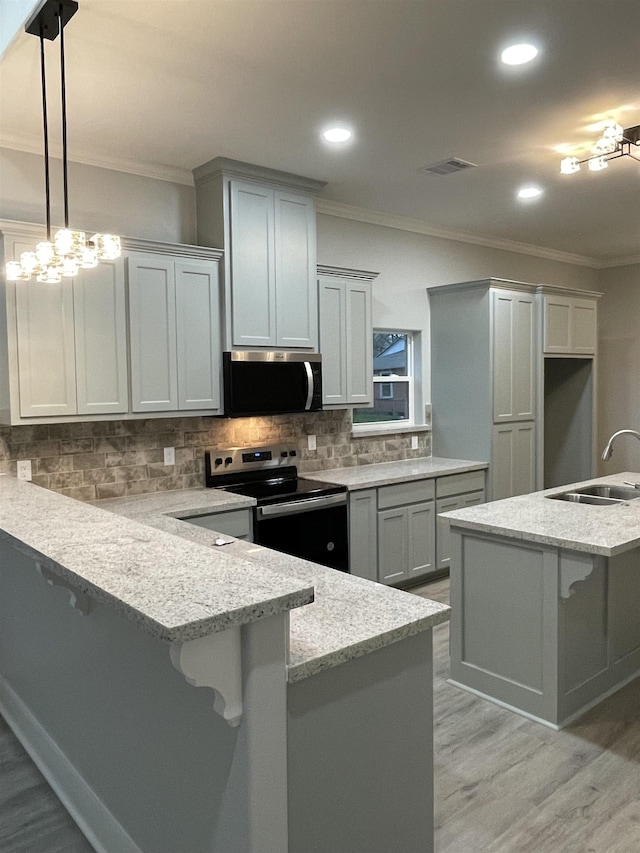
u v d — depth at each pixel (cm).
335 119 314
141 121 313
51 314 317
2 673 313
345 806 161
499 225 539
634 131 329
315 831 155
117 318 338
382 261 507
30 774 261
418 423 546
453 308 527
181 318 362
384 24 231
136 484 377
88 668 223
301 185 405
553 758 256
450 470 478
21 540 183
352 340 451
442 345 537
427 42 244
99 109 299
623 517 295
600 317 729
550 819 220
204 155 362
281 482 423
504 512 311
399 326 521
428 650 180
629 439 707
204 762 158
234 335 379
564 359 634
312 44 245
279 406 400
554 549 272
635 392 702
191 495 376
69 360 323
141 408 348
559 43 247
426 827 182
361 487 421
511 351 523
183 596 132
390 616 175
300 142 345
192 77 269
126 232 371
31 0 212
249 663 135
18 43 238
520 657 290
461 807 227
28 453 339
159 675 179
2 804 241
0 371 319
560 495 360
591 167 343
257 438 433
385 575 440
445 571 495
